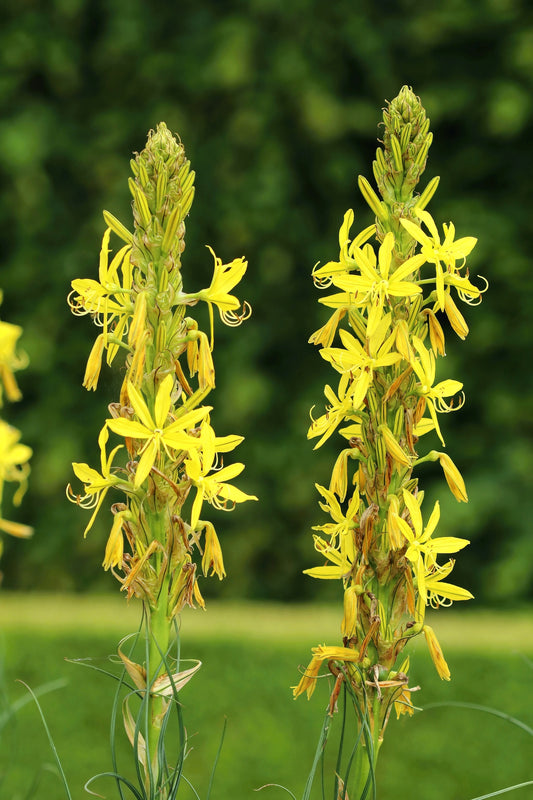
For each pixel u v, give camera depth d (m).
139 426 2.04
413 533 2.19
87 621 5.69
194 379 3.60
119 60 9.04
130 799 5.12
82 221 9.33
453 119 8.75
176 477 2.17
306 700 5.16
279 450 8.91
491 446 8.80
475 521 8.34
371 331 2.14
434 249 2.19
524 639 5.35
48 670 5.34
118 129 9.04
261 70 8.75
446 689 5.10
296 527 9.02
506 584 8.16
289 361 9.16
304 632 5.53
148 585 2.16
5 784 5.08
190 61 8.92
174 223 2.15
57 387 9.19
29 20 9.02
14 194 9.12
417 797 5.00
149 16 9.09
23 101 9.16
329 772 5.03
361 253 2.17
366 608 2.21
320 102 8.55
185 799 5.09
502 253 8.55
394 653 2.20
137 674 2.19
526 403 8.70
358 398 2.13
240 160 8.81
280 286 9.03
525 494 8.55
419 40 8.69
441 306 2.20
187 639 5.34
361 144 9.09
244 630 5.55
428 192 2.27
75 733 5.23
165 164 2.15
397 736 5.08
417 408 2.22
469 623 5.95
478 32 8.64
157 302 2.15
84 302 2.17
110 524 9.03
